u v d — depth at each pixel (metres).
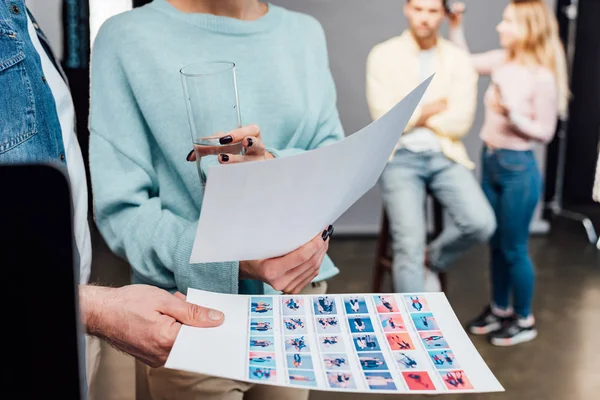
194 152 0.83
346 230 3.89
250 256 0.77
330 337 0.69
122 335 0.70
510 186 2.66
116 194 0.92
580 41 3.79
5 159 0.73
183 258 0.86
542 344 2.72
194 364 0.62
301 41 1.05
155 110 0.93
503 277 2.78
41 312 0.33
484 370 0.63
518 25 2.66
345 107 3.66
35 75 0.78
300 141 1.03
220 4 0.98
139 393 1.10
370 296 0.78
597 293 3.19
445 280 2.88
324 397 2.23
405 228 2.53
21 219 0.32
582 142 3.96
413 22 2.69
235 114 0.80
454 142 2.64
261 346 0.67
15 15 0.78
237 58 0.98
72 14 2.15
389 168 2.59
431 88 2.61
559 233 3.92
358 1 3.52
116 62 0.95
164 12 0.97
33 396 0.34
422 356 0.66
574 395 2.34
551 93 2.65
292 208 0.73
